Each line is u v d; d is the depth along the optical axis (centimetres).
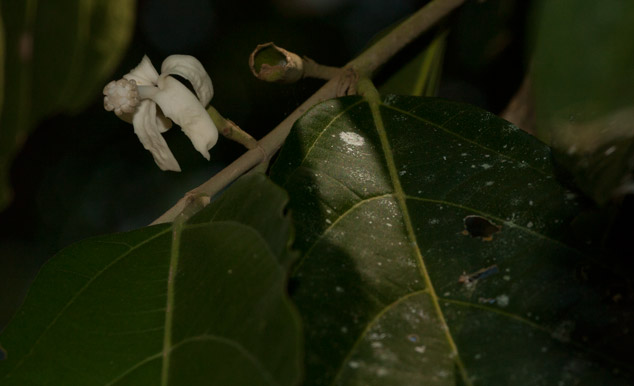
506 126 39
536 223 37
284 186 38
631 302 36
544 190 38
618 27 35
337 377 35
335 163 38
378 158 39
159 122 40
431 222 37
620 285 36
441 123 39
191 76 40
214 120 40
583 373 35
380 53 42
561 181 38
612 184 36
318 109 39
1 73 42
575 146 36
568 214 37
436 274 37
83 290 38
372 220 37
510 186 38
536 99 35
